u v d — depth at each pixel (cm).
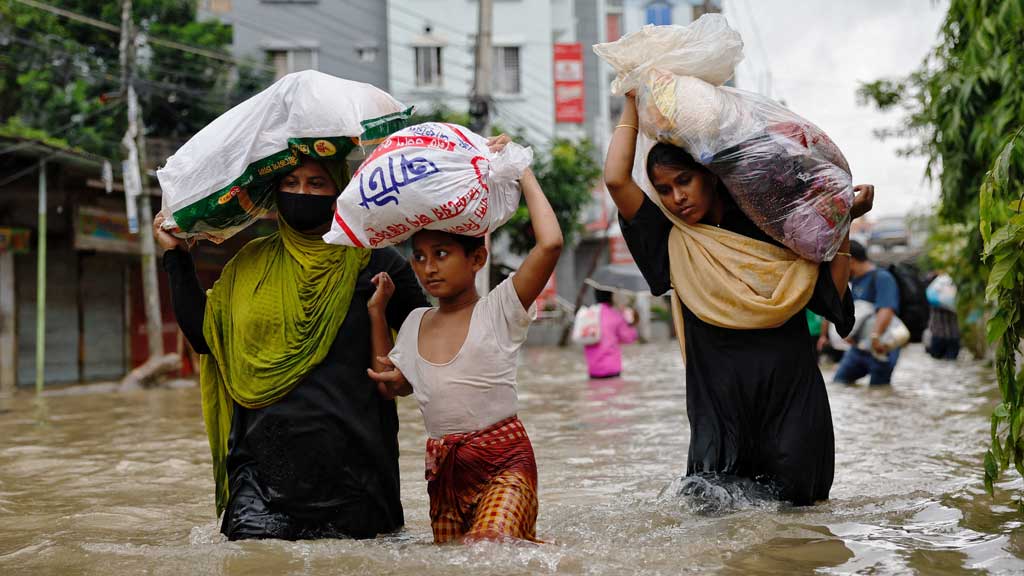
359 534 387
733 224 444
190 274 409
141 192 1728
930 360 1694
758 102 423
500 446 371
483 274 1756
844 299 449
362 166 357
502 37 3044
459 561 322
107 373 2017
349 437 383
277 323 381
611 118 3638
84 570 337
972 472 522
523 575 307
